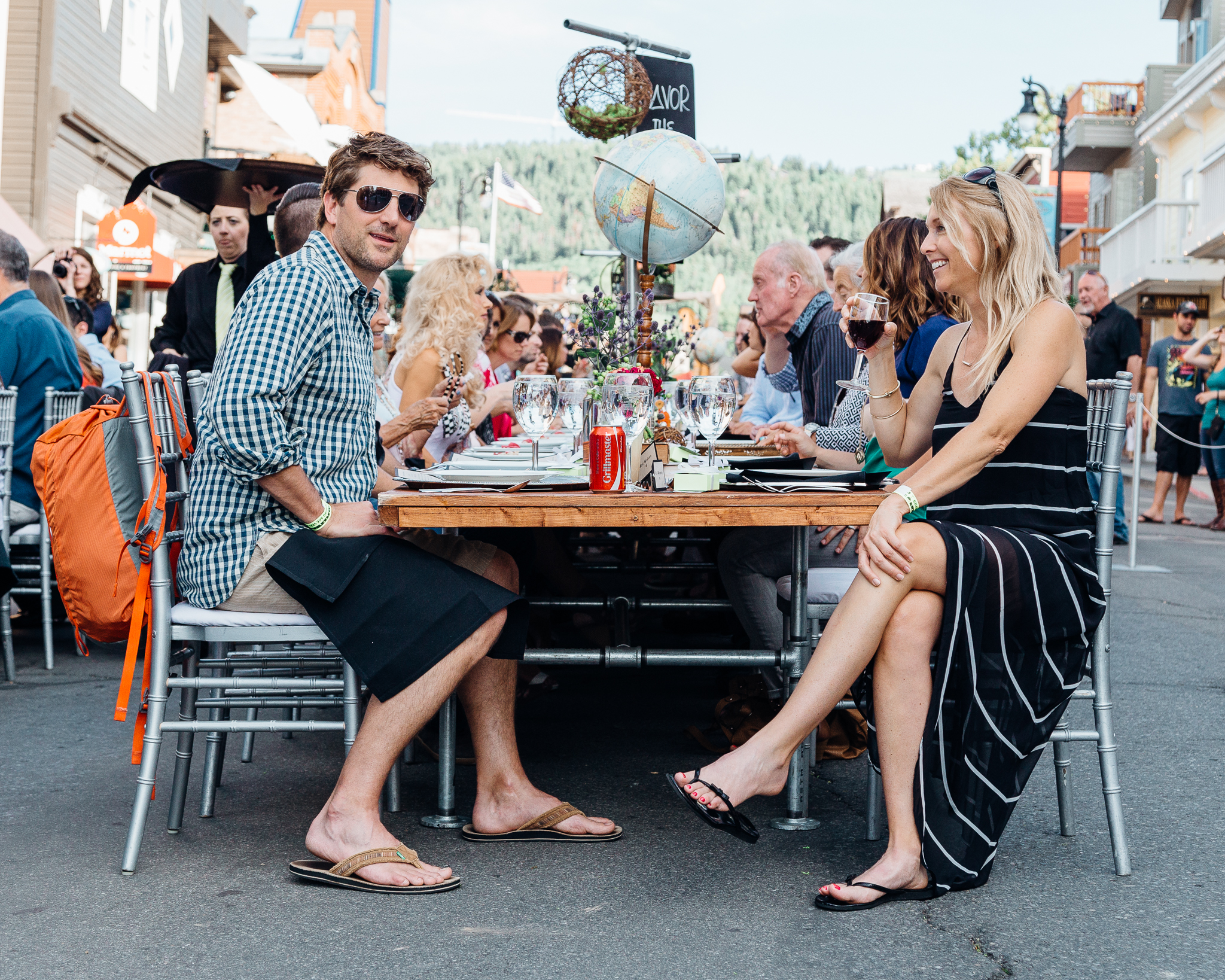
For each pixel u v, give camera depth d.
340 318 2.87
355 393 2.94
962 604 2.54
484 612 2.66
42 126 13.09
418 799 3.34
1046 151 38.62
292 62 28.36
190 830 3.04
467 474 2.87
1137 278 23.47
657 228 4.11
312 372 2.83
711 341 10.03
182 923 2.43
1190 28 27.00
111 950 2.30
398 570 2.68
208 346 5.73
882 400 3.25
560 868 2.77
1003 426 2.68
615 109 5.36
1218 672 4.96
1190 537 10.18
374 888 2.60
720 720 3.81
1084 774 3.55
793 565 3.12
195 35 18.56
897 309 3.68
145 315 16.42
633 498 2.59
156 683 2.74
